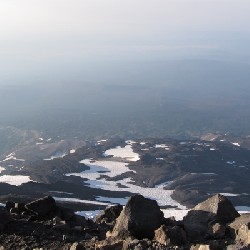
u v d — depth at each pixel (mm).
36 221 24688
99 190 117938
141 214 20438
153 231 19891
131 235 19766
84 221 26156
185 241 18641
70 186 119000
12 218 24453
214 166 167125
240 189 136000
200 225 21016
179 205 112125
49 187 113938
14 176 154125
